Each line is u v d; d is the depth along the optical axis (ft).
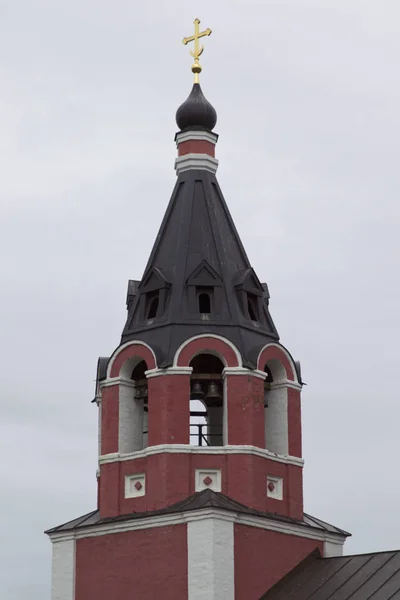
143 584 167.84
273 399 182.39
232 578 164.55
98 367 184.24
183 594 163.84
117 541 172.14
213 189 192.65
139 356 179.01
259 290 186.29
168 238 188.65
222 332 178.91
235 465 172.55
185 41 200.03
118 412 179.11
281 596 166.81
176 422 173.47
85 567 174.09
